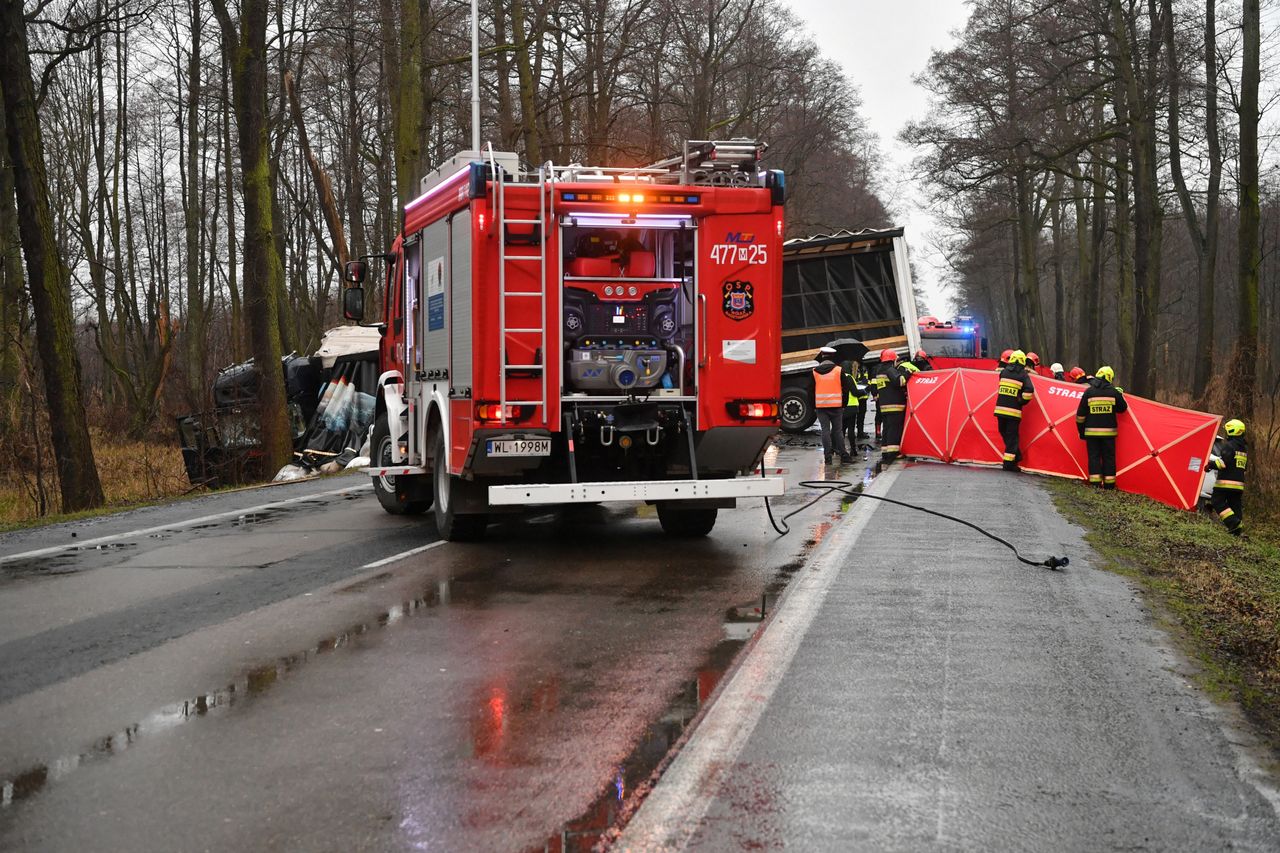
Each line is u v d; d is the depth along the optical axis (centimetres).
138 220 4791
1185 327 5566
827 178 5094
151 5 2570
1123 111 3203
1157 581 867
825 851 395
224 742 514
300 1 3039
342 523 1262
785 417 2409
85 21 2312
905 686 587
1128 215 3512
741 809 430
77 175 3691
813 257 2398
